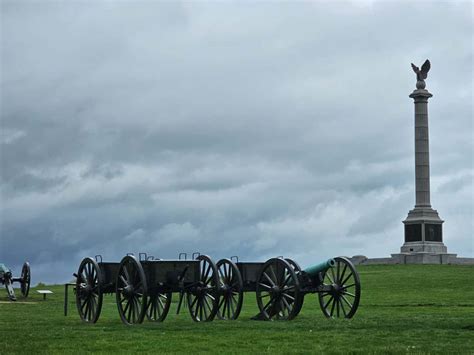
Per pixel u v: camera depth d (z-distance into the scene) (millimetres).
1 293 66562
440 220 114875
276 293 37562
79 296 38438
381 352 25719
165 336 30547
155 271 37219
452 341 28594
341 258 38062
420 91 116188
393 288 67938
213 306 37438
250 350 26516
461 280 74438
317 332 31609
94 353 25938
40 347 27391
